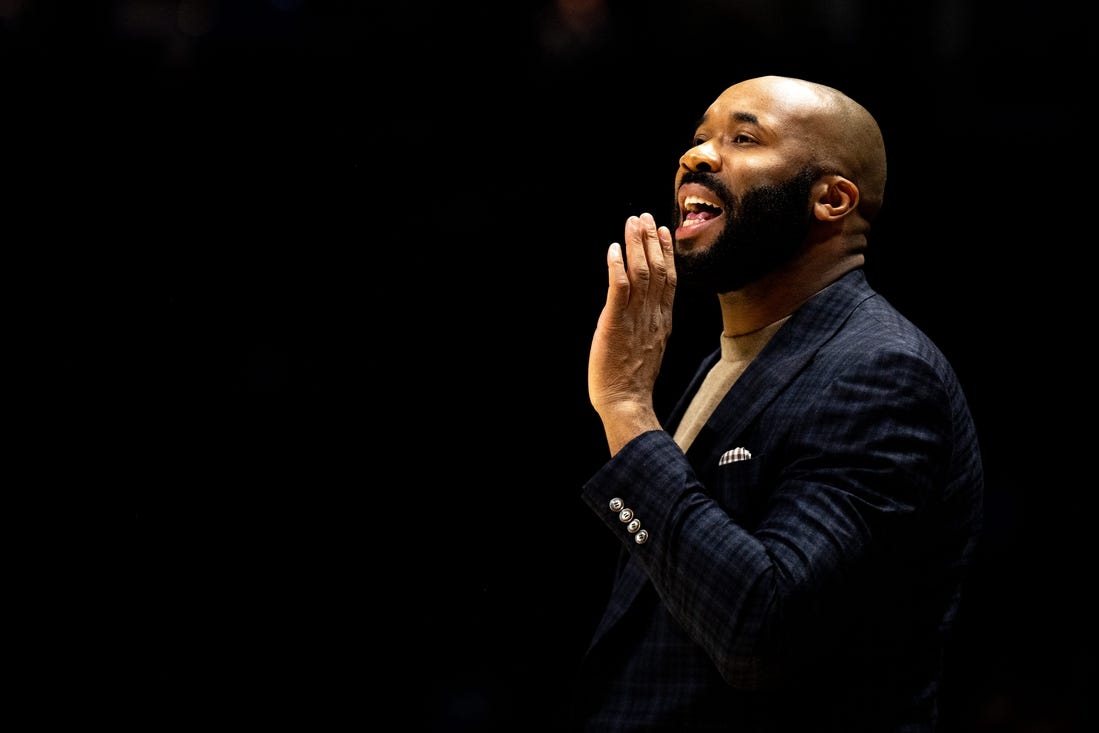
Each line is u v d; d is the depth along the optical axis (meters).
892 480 4.26
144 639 10.78
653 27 11.84
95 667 10.68
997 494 12.30
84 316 10.99
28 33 11.20
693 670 4.50
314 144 11.39
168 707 10.70
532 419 11.30
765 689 4.20
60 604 10.69
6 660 10.54
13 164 11.00
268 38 11.60
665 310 4.74
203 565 10.92
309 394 11.20
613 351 4.64
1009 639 12.16
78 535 10.77
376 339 11.30
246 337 11.23
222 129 11.33
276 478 11.10
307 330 11.30
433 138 11.48
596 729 4.67
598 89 11.59
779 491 4.36
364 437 11.22
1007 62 12.35
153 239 11.15
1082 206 11.94
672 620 4.61
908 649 4.64
